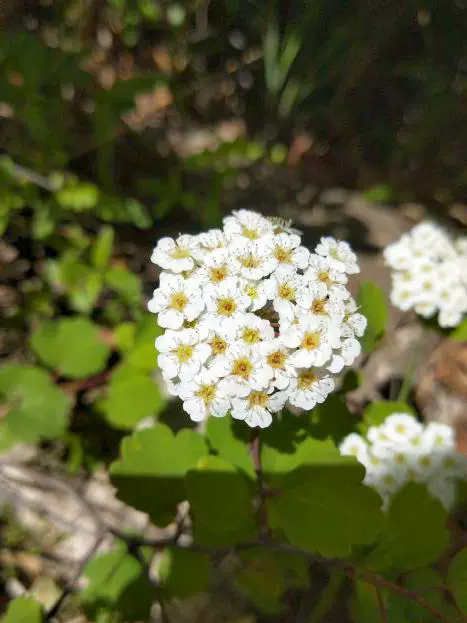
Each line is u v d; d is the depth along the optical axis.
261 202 0.20
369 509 0.09
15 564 0.13
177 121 0.21
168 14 0.19
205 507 0.09
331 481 0.09
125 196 0.18
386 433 0.11
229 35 0.20
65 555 0.14
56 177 0.16
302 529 0.09
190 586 0.10
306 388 0.08
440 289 0.12
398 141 0.22
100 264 0.15
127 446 0.10
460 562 0.09
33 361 0.15
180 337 0.08
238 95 0.21
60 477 0.14
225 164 0.17
